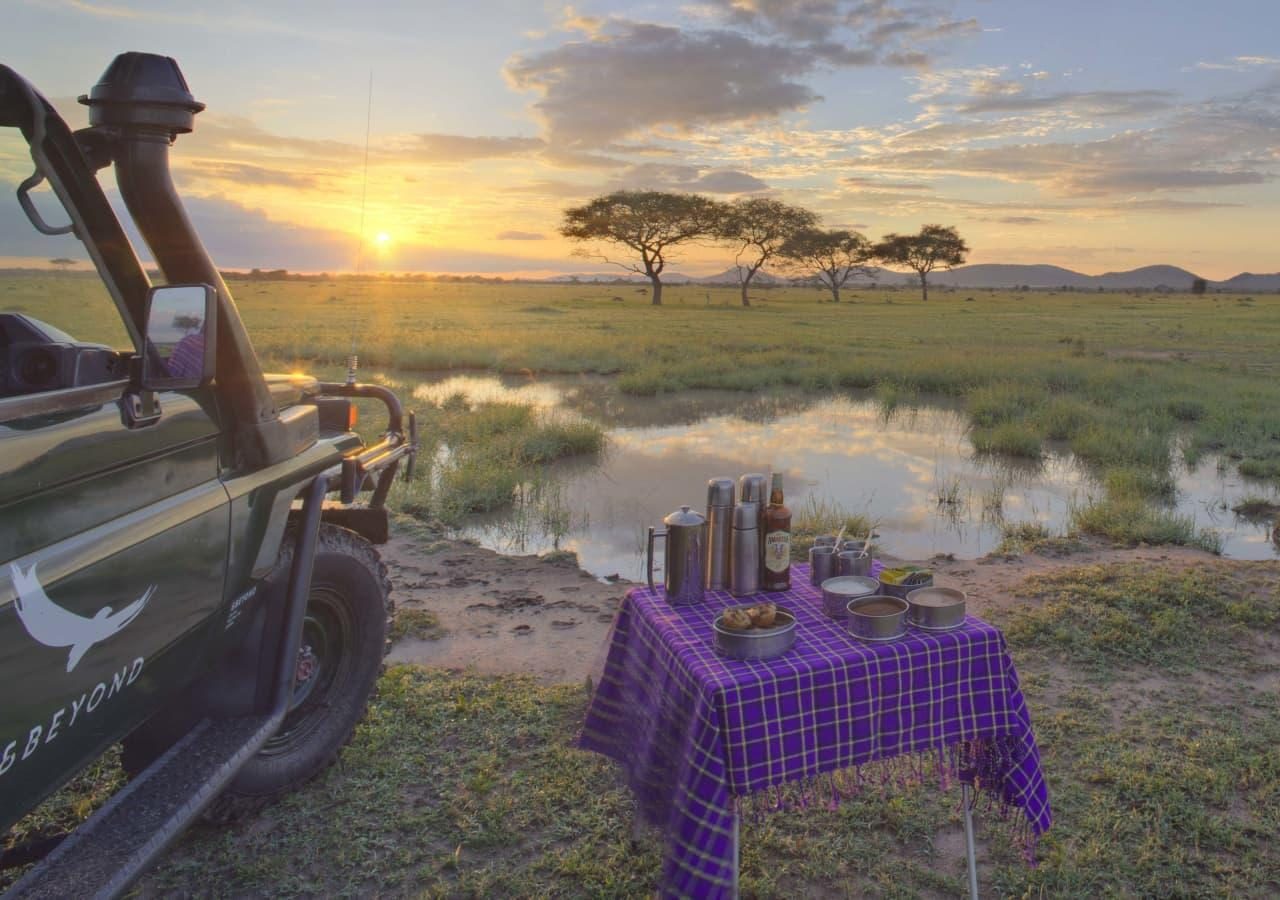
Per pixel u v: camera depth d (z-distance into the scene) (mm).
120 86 2514
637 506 9453
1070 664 4969
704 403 17734
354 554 3773
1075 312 63969
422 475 10141
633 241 76562
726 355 24375
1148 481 10344
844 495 10117
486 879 3104
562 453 12297
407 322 39188
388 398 4180
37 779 2090
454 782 3699
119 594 2279
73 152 2268
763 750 2451
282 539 3314
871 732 2588
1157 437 12789
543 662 5102
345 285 123438
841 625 2816
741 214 77312
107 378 2322
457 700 4406
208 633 2820
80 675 2154
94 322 2426
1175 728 4188
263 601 3230
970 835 2938
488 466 10453
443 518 8633
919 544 8203
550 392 19078
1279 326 44188
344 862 3193
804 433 14336
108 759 3783
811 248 84375
